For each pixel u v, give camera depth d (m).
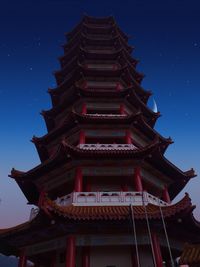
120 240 20.56
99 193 23.05
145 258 21.73
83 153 24.36
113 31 45.19
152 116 35.53
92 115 29.12
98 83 36.41
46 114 35.50
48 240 22.23
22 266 23.30
